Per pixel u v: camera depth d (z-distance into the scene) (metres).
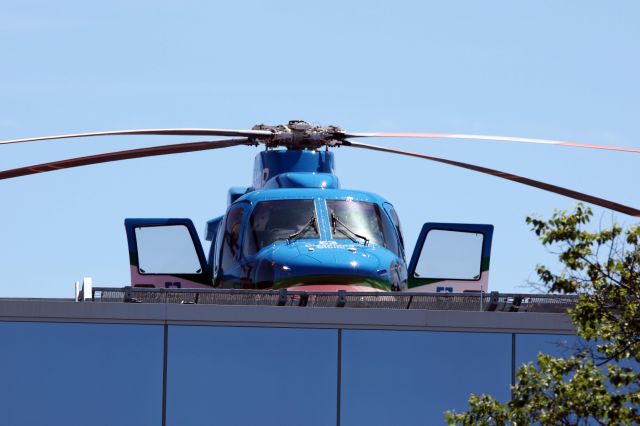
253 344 45.47
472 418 35.31
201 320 45.38
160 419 45.06
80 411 44.97
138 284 53.00
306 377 45.41
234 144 55.19
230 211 51.91
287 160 54.34
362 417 45.47
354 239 49.19
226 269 50.50
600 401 34.09
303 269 46.88
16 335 45.16
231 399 45.25
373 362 45.69
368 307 47.09
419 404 45.59
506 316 45.84
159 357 45.28
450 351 45.81
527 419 34.81
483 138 52.28
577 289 35.03
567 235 34.59
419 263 53.56
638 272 34.84
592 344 45.16
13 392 44.97
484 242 53.91
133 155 51.72
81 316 45.19
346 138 55.25
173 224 53.41
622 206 51.41
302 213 49.78
